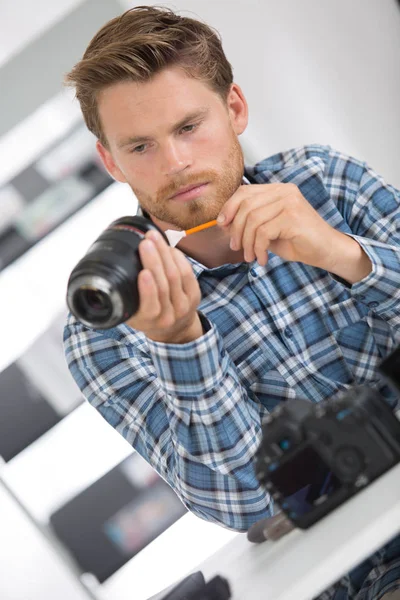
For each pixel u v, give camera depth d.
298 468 0.77
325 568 0.70
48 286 2.61
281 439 0.76
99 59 1.11
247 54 2.36
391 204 1.33
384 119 2.44
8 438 2.69
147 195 1.17
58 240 2.60
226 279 1.28
